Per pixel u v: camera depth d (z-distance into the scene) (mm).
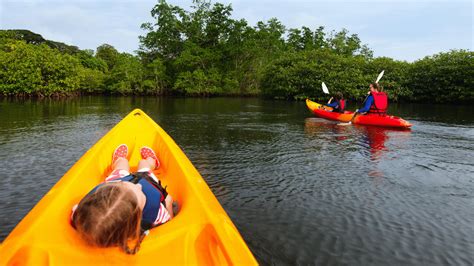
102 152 3373
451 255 2648
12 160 5113
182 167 2854
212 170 4793
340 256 2600
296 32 37156
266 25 34500
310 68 22703
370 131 8375
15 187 3898
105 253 1587
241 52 32594
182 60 30984
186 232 1787
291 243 2775
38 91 23344
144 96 31469
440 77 19719
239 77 32969
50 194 2146
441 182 4398
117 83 31656
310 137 7496
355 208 3529
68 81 24469
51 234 1691
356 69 22609
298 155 5758
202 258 1680
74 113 12273
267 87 26453
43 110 13398
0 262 1477
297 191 4004
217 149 6152
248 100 23953
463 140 7207
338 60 23484
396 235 2957
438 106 18047
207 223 1840
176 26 33906
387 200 3768
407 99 21656
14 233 1716
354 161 5398
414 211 3475
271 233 2939
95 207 1523
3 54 23391
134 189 1701
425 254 2660
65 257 1577
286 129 8656
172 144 3688
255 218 3232
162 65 32906
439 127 9156
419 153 5977
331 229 3045
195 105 17859
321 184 4270
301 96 23281
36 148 5973
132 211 1572
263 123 9836
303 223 3152
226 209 3428
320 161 5379
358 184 4293
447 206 3615
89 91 32719
